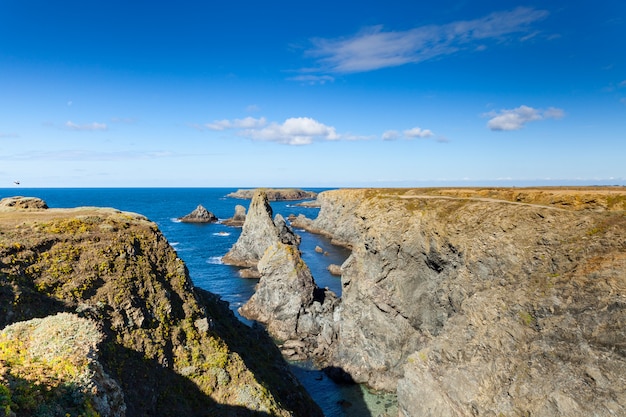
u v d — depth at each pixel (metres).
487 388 29.25
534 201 45.00
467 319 34.94
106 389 15.27
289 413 27.86
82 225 31.28
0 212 34.81
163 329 28.03
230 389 26.86
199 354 28.41
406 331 47.12
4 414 10.48
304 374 49.78
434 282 44.41
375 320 49.59
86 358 15.83
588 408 22.41
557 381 24.86
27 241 26.75
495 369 29.61
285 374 38.25
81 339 17.75
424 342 44.44
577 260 30.33
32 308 22.77
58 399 12.80
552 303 29.14
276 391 32.31
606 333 24.42
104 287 26.98
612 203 36.62
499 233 38.03
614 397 21.75
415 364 36.25
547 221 35.66
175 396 24.77
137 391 23.00
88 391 13.77
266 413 25.75
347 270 57.12
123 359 23.84
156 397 23.81
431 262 44.94
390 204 55.38
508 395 27.38
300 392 36.78
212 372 27.42
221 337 33.56
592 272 28.11
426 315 44.91
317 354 54.72
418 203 52.25
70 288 25.48
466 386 30.47
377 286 50.09
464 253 40.09
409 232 47.94
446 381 32.22
